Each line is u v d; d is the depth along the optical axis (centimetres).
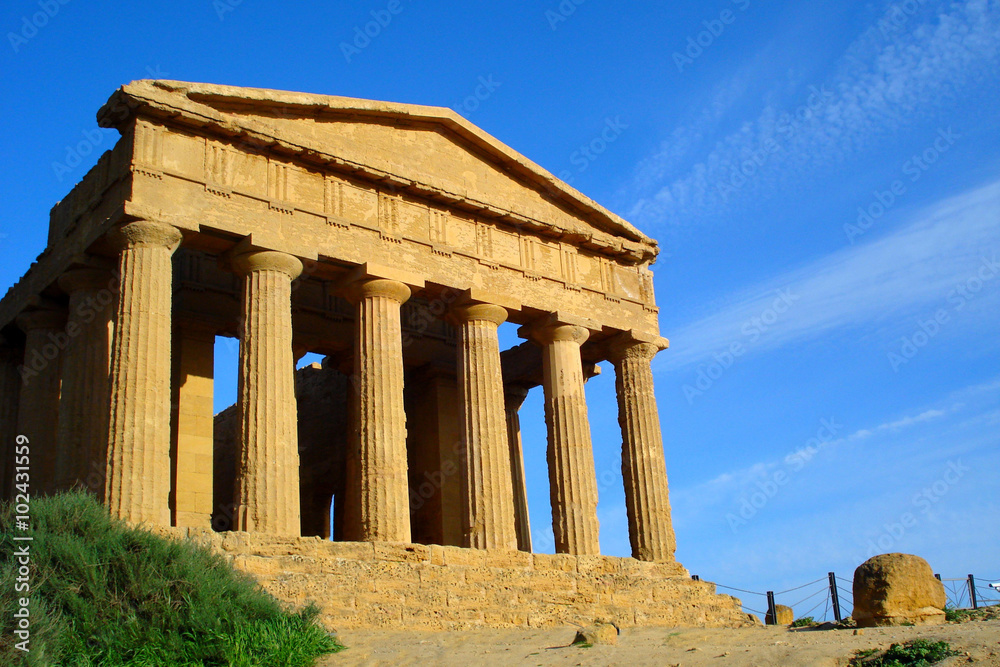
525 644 2370
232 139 3064
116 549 2150
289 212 3108
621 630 2714
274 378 2927
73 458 2959
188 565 2177
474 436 3356
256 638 2066
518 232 3691
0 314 3581
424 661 2133
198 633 2031
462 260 3475
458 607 2842
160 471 2673
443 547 2948
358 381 3183
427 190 3403
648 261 4084
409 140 3472
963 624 2194
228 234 2992
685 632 2591
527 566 3098
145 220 2817
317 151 3181
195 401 3566
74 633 1948
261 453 2848
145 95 2880
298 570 2619
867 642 2038
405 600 2752
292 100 3161
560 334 3672
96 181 3092
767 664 1944
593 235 3838
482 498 3294
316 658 2148
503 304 3516
